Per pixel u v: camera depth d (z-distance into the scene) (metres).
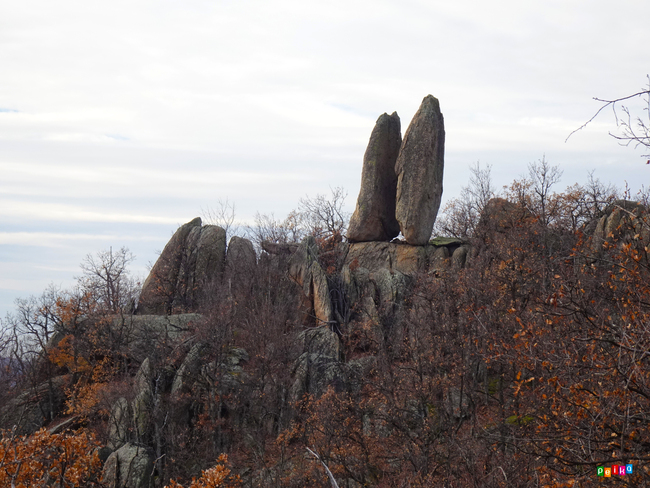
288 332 49.94
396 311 46.84
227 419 43.31
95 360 52.31
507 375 31.69
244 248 63.41
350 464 32.69
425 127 54.72
